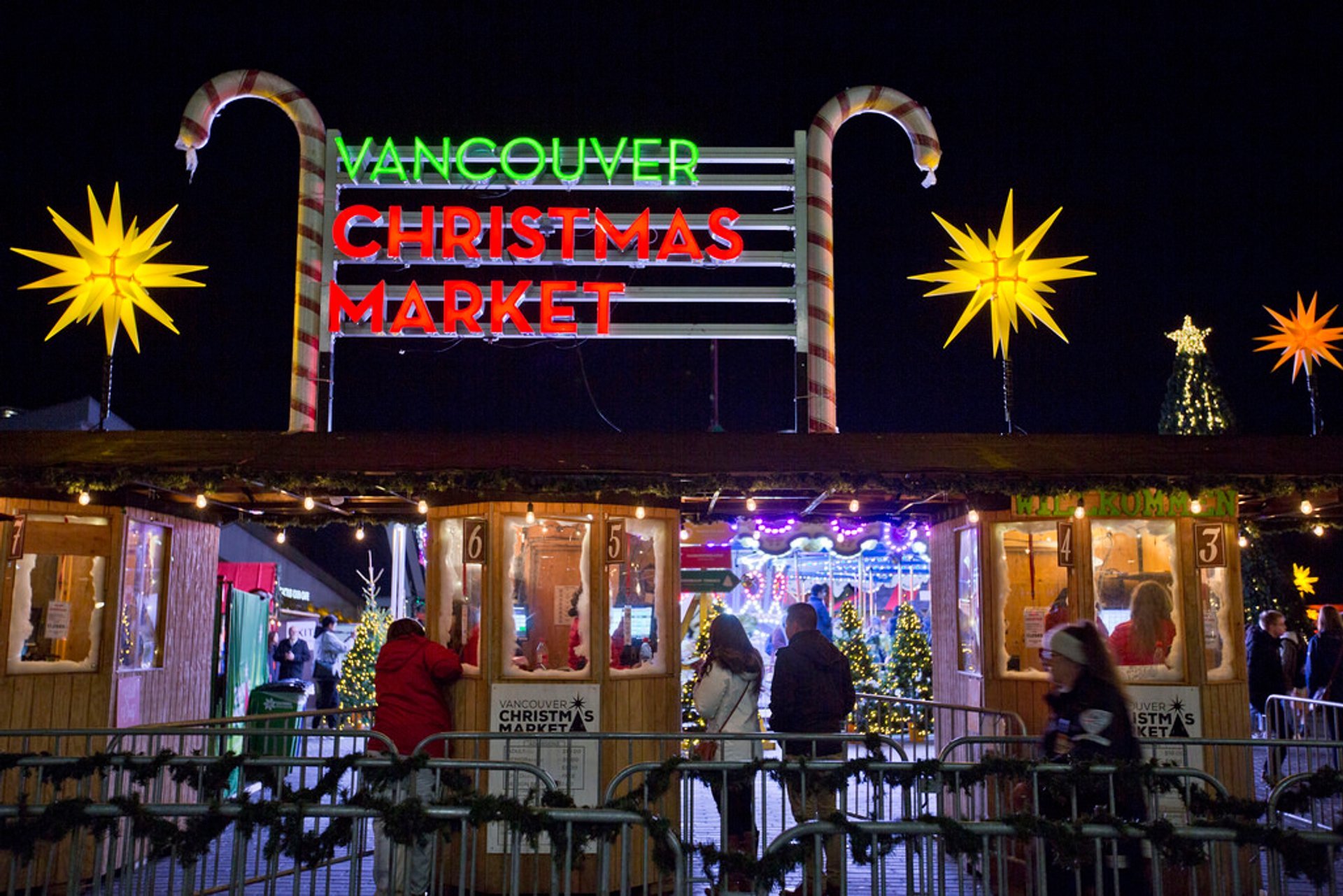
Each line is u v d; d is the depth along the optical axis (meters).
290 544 29.67
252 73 11.52
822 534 13.29
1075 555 9.05
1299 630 21.94
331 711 9.07
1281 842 4.95
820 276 11.60
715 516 11.27
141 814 5.18
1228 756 8.87
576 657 8.73
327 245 11.55
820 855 5.09
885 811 10.98
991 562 9.52
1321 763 12.34
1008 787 8.26
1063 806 5.82
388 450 8.28
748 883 6.21
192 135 11.47
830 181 11.88
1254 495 9.15
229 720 8.33
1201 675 8.91
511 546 8.75
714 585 15.22
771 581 21.78
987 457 8.38
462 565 8.97
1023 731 8.15
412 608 23.48
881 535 13.16
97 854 5.20
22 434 8.35
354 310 11.42
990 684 9.42
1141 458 8.38
